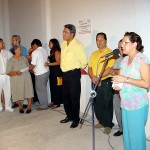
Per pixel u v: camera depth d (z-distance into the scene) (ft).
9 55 15.56
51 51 14.99
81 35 13.83
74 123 12.16
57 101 15.70
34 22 17.51
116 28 11.58
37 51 14.51
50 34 16.26
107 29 12.09
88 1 13.00
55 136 11.12
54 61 14.96
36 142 10.55
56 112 14.87
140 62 6.88
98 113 11.53
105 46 11.12
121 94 7.42
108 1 11.82
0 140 10.87
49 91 16.78
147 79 6.81
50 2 15.88
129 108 7.23
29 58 16.19
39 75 14.71
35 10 17.17
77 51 11.59
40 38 16.96
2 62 14.99
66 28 11.46
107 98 11.07
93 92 7.98
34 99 16.96
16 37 15.53
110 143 10.19
